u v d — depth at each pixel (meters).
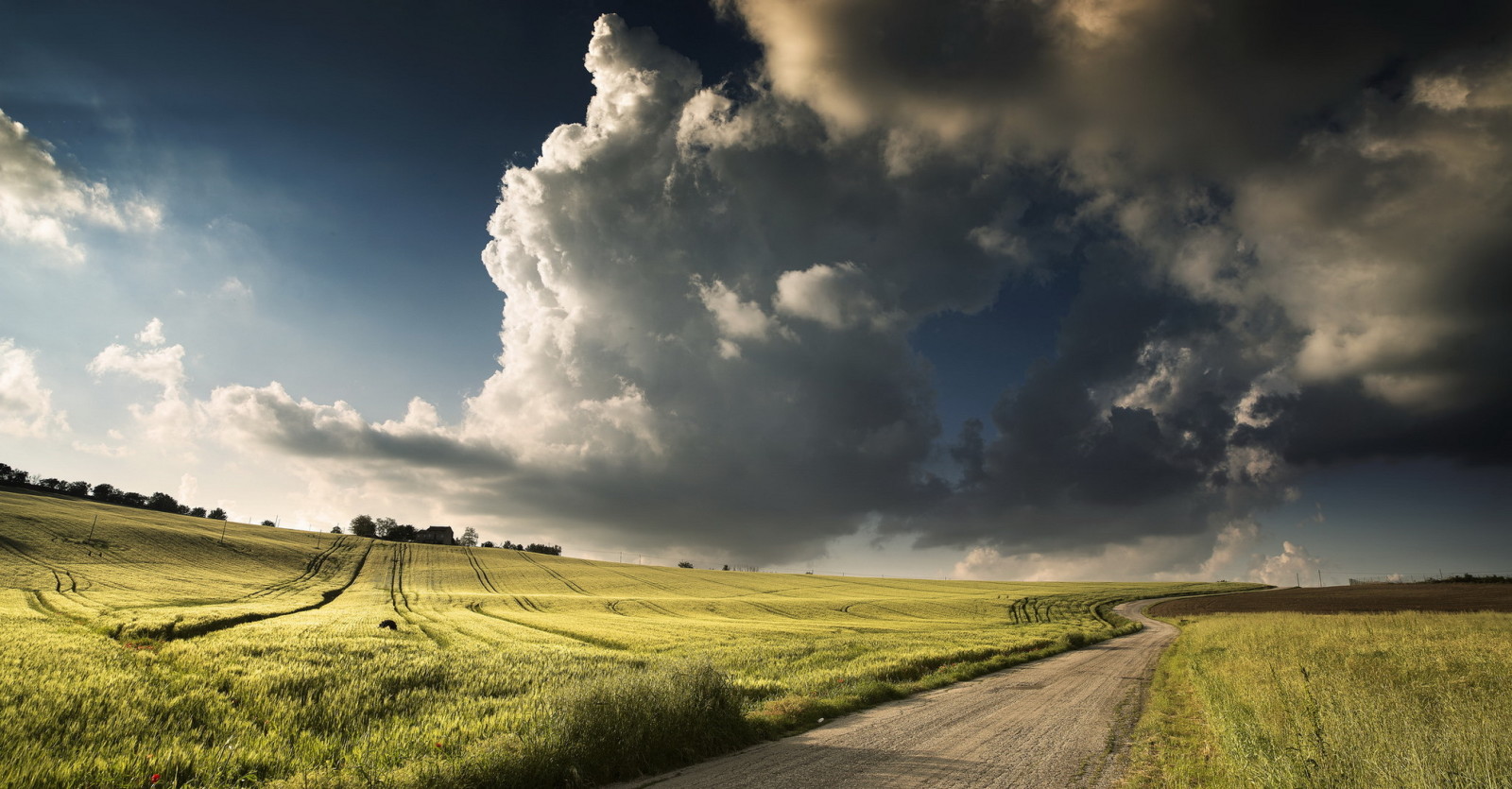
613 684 10.37
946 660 24.48
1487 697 12.73
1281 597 94.12
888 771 9.20
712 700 11.01
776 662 23.61
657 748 9.53
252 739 11.02
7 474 143.25
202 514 169.00
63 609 37.53
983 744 11.03
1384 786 6.89
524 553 145.88
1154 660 27.55
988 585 137.25
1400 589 94.75
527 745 8.96
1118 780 8.81
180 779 8.88
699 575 125.62
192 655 19.34
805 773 9.09
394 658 20.44
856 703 14.94
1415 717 9.60
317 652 21.08
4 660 16.44
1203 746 10.86
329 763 9.34
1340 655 19.38
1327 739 8.33
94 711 11.84
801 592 101.88
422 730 11.13
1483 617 32.00
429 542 169.38
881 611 70.50
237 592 58.47
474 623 39.66
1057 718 13.55
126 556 78.31
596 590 88.69
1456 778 6.84
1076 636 37.34
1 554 69.00
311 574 87.56
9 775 8.28
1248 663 19.22
